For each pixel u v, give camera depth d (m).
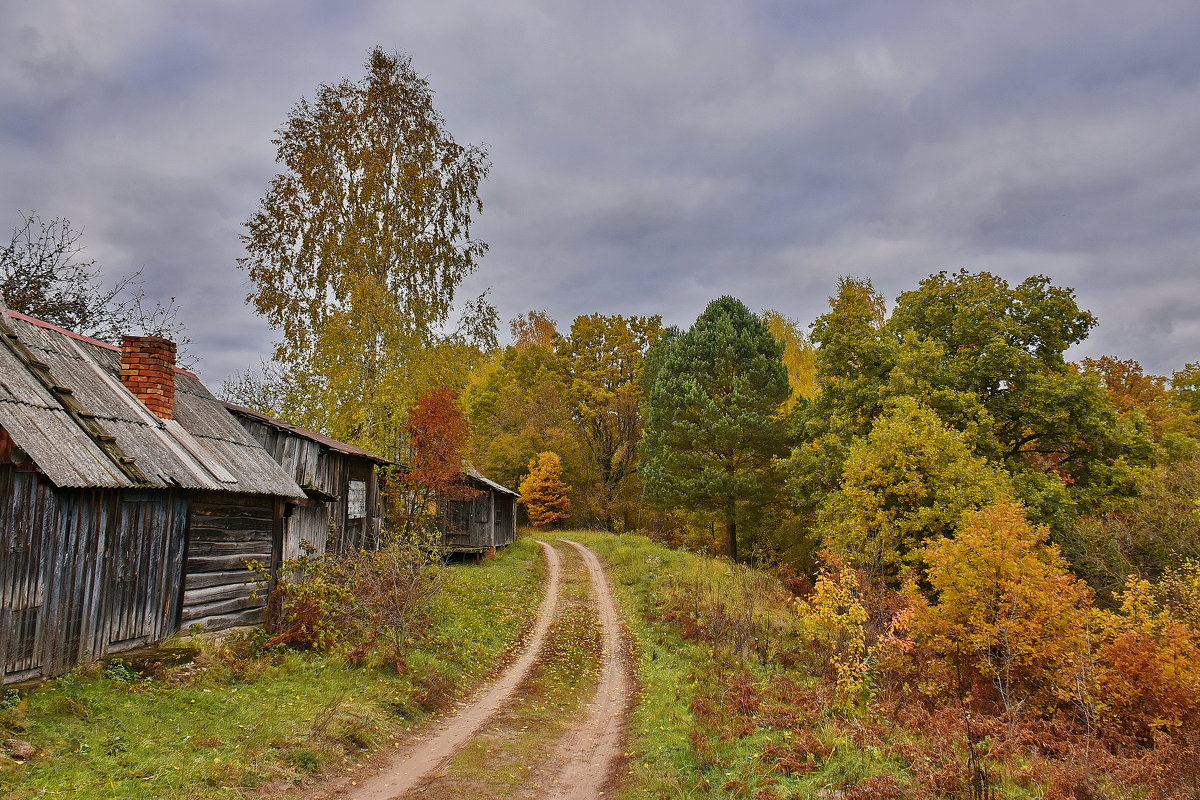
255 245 21.25
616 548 33.84
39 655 8.23
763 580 22.94
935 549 14.07
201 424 13.27
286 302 21.23
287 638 12.07
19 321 10.98
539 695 12.20
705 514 38.81
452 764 8.39
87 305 19.45
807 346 45.12
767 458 33.69
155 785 6.35
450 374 23.61
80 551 8.90
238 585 12.43
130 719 7.80
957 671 12.73
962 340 26.83
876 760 7.92
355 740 8.58
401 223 22.62
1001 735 9.31
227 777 6.75
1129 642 11.61
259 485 12.71
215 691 9.29
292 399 23.67
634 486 54.72
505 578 24.55
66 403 9.69
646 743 9.25
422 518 23.14
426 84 23.23
